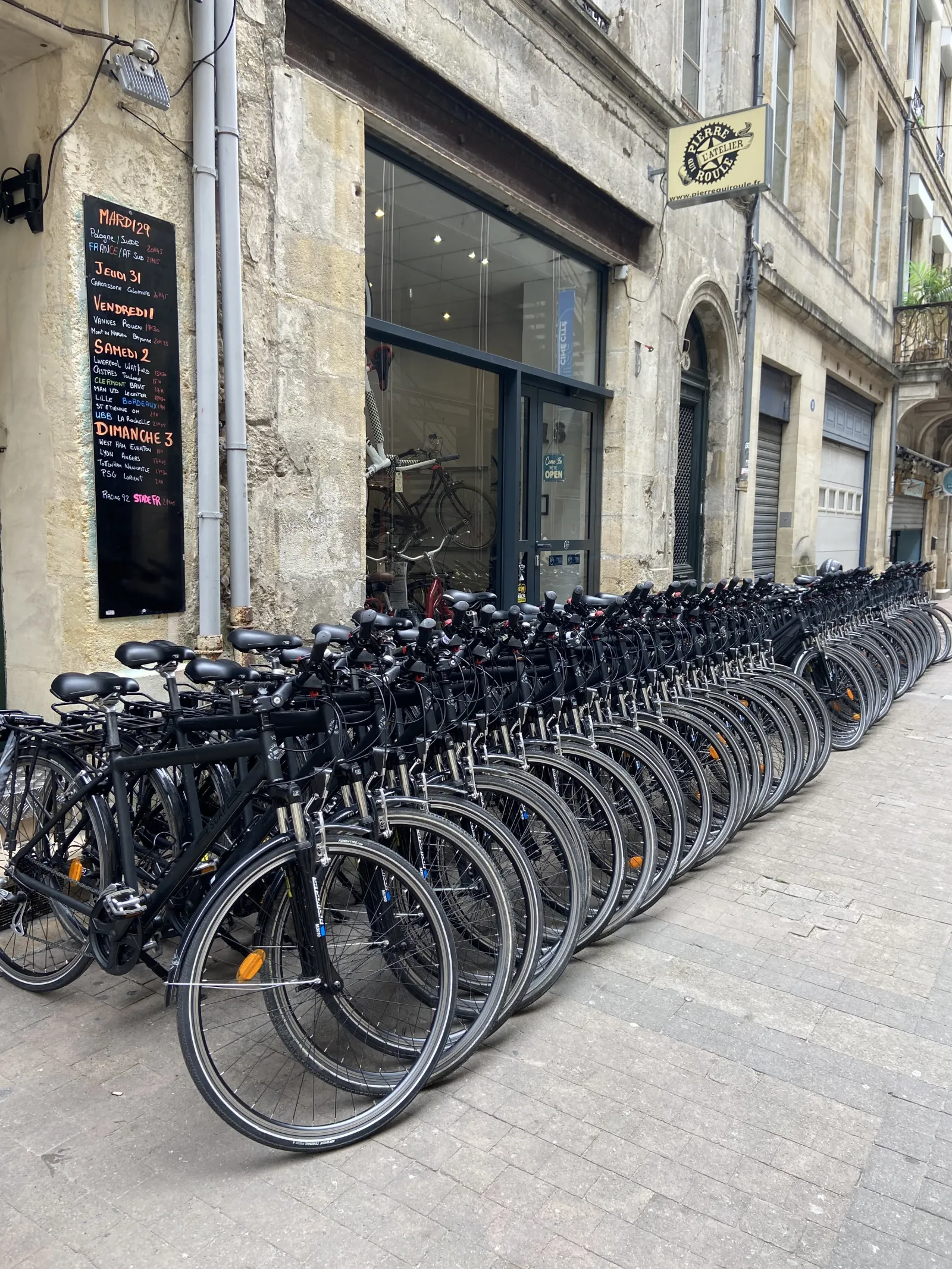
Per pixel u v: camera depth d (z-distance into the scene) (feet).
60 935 9.33
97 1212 6.28
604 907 10.21
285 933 7.17
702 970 10.00
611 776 10.96
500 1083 7.87
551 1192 6.57
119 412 11.55
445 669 9.40
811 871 13.00
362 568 15.39
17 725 9.25
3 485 12.21
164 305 12.01
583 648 11.88
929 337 53.52
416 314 18.15
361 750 8.52
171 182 12.01
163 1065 8.01
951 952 10.57
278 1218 6.25
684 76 28.50
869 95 46.88
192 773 8.47
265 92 13.12
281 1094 7.56
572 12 19.71
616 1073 8.05
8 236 11.59
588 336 24.58
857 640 22.74
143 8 11.48
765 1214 6.41
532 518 22.72
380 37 15.31
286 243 13.61
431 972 8.04
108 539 11.54
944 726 23.13
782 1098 7.77
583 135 21.33
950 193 69.15
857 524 54.19
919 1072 8.21
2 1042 8.37
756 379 33.53
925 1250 6.13
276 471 13.70
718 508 32.37
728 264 30.58
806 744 16.10
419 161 17.57
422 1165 6.82
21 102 11.23
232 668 8.80
